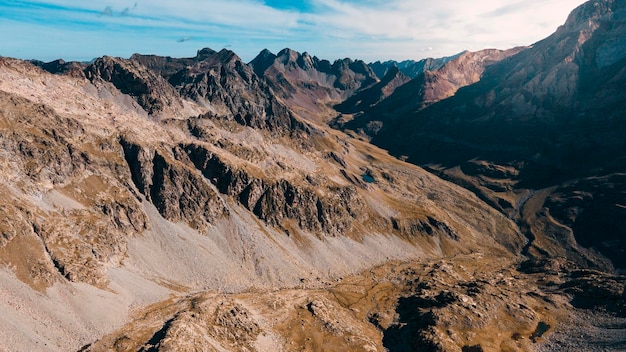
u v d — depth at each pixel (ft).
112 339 506.48
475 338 640.17
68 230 654.53
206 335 533.96
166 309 603.67
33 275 546.26
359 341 627.87
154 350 469.98
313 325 655.76
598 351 589.73
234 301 652.48
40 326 490.08
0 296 495.00
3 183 645.10
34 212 633.61
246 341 565.12
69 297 549.13
